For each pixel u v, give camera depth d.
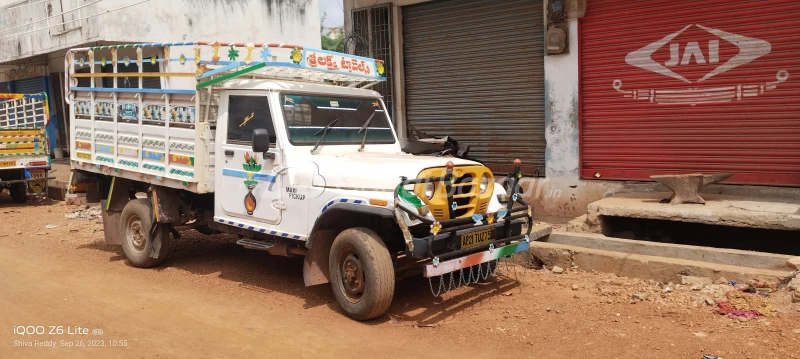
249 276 6.70
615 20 8.01
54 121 18.98
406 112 10.39
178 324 5.17
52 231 9.76
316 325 5.08
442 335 4.79
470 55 9.52
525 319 5.10
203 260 7.50
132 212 7.15
